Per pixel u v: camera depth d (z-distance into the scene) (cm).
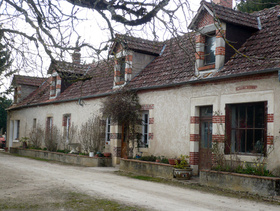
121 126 1708
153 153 1473
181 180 1216
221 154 1125
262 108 1092
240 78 1131
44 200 880
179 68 1449
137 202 884
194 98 1302
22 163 1831
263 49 1162
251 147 1111
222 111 1181
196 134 1298
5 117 4109
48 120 2438
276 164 999
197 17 1305
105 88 1856
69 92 2253
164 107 1441
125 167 1512
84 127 1894
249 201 917
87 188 1066
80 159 1819
